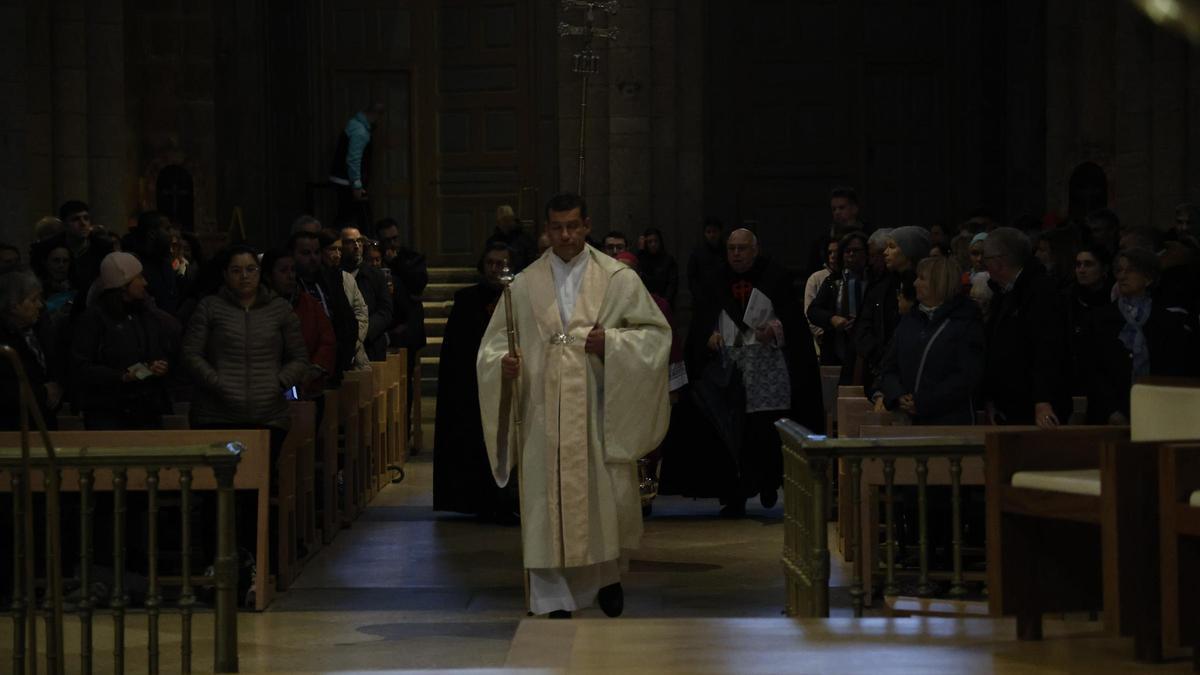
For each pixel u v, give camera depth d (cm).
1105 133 2228
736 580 1123
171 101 2381
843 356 1509
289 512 1127
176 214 2389
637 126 2480
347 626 966
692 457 1412
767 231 2678
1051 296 1013
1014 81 2486
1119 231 1395
